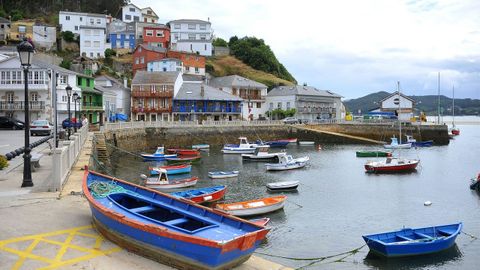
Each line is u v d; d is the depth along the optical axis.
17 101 58.94
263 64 133.62
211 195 27.41
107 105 77.88
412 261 18.59
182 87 86.56
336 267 17.75
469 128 143.38
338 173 43.69
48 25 110.56
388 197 31.98
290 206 28.22
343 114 115.88
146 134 66.94
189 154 54.91
